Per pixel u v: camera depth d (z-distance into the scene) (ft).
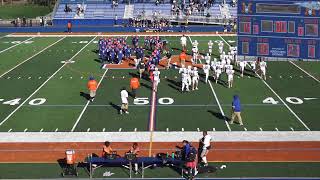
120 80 91.15
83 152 57.26
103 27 161.17
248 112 70.90
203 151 52.80
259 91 82.48
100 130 64.28
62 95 81.25
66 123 67.05
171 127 65.00
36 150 58.03
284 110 71.72
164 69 100.07
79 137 61.93
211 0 183.21
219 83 88.12
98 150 57.77
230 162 54.24
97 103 76.33
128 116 69.67
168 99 77.97
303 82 88.63
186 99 77.87
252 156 55.72
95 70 100.17
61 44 134.92
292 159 54.85
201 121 67.15
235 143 59.31
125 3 185.78
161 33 156.04
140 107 73.82
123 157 53.67
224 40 140.05
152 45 121.39
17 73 98.43
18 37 150.51
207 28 158.71
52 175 51.67
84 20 179.32
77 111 72.38
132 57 112.98
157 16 176.35
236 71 97.40
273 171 51.96
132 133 63.10
